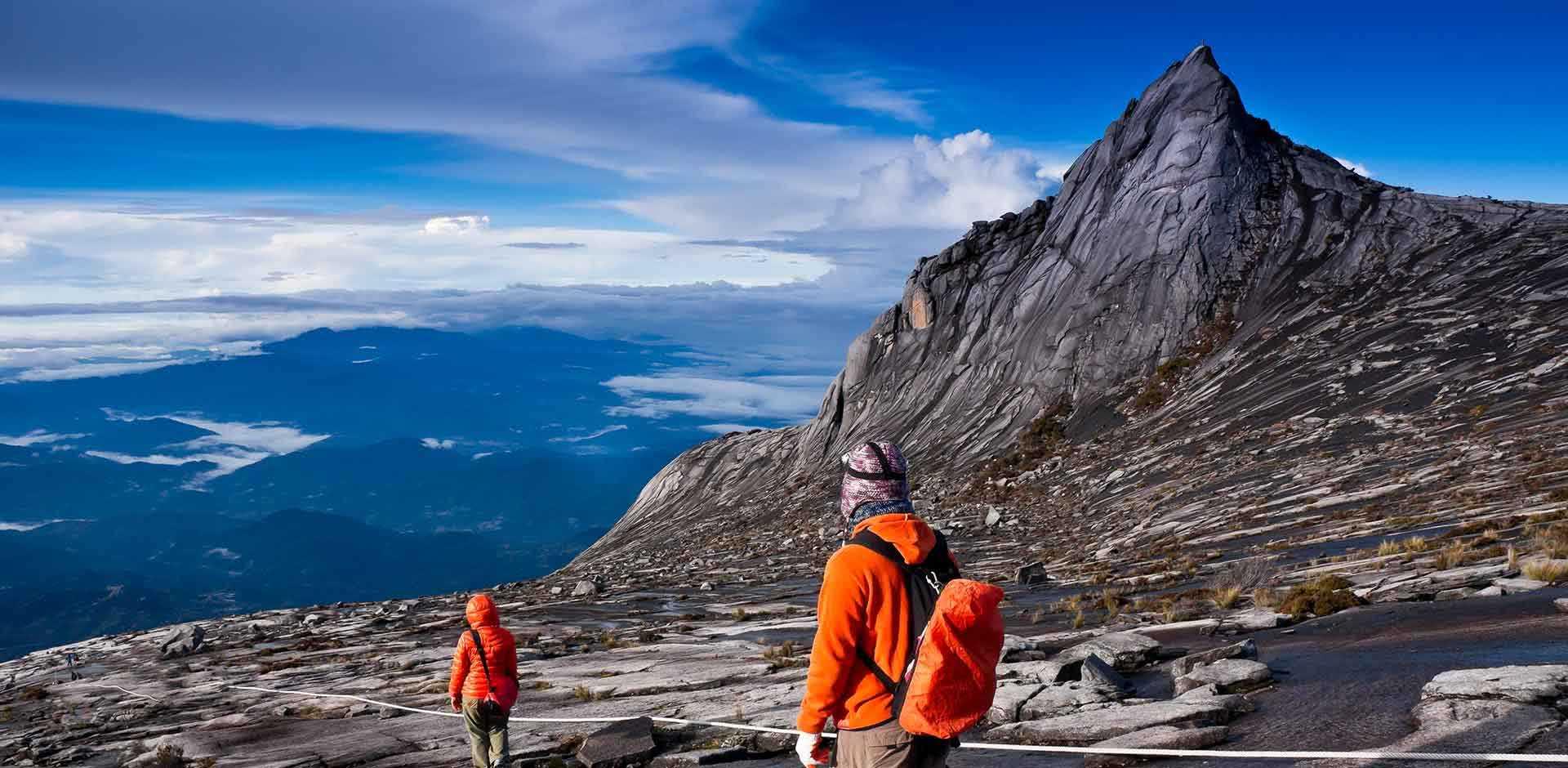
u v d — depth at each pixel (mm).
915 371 80000
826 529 49469
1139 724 6746
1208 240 65438
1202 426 46688
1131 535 31328
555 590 35281
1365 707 6359
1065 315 67062
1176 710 6871
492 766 8328
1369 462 31562
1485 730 5223
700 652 16875
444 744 11008
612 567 55625
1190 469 40094
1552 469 22906
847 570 3244
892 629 3225
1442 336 44562
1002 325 73562
